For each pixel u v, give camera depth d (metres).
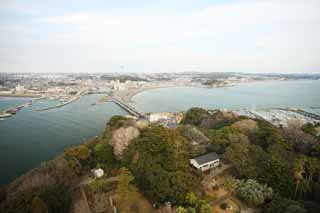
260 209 39.69
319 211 34.97
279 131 69.25
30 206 35.44
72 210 40.78
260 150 54.38
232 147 55.47
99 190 46.00
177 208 35.72
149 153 52.28
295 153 56.28
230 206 40.09
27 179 49.34
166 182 41.31
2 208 36.12
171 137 58.88
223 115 107.69
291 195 41.56
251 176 47.03
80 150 60.91
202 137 68.56
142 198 44.06
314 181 43.59
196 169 51.56
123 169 48.59
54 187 44.59
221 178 49.47
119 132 62.53
